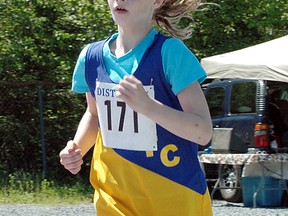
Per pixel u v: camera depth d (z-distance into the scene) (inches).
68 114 580.4
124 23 138.9
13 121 571.5
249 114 487.2
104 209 143.3
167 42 137.5
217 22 583.2
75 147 148.3
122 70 140.3
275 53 468.1
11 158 571.2
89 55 145.5
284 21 578.9
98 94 143.9
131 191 140.6
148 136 138.4
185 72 135.6
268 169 475.5
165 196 139.5
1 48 553.0
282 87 493.0
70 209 431.8
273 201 474.9
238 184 489.1
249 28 585.0
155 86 137.6
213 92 526.3
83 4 565.0
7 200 463.2
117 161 142.0
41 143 564.7
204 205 142.9
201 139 134.3
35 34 563.8
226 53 539.5
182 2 149.1
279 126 482.9
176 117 130.9
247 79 482.0
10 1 561.9
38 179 536.4
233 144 481.4
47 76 572.7
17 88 571.8
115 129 141.3
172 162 139.0
